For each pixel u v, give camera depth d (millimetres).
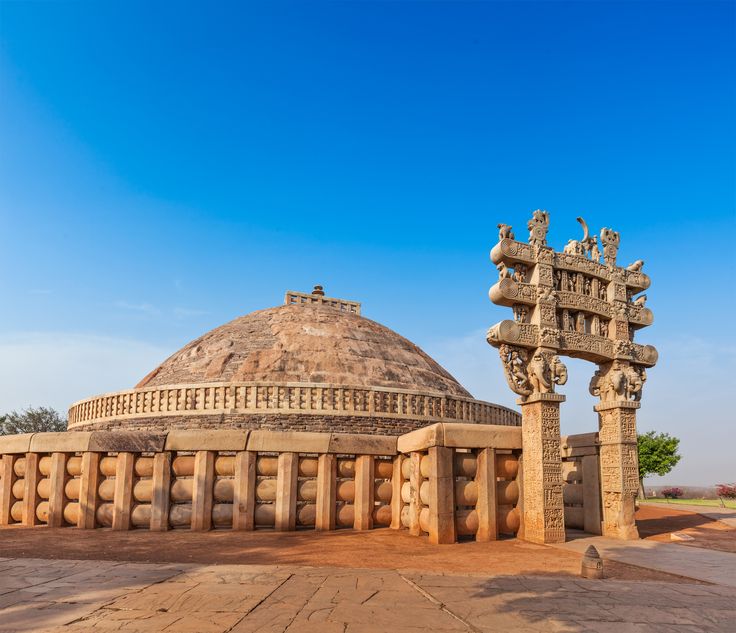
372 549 12250
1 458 17172
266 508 15398
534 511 13969
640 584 9094
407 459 15750
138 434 15609
